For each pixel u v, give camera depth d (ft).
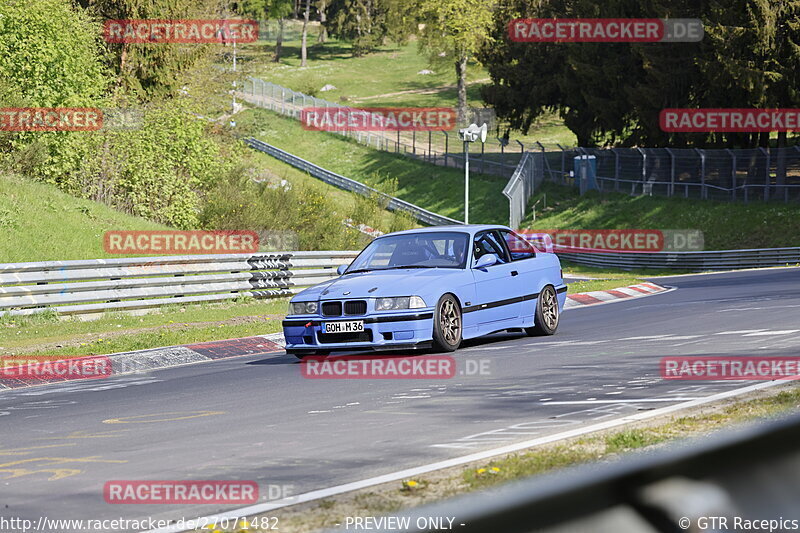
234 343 90.33
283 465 32.71
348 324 68.18
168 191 199.62
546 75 379.35
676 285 167.22
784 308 94.12
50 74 179.42
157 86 254.06
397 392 51.96
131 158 197.98
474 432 37.32
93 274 118.52
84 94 187.52
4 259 133.08
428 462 31.65
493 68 389.80
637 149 325.21
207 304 133.08
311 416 44.96
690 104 311.27
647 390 46.16
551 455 29.32
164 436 41.45
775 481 11.99
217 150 219.61
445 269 73.77
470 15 551.18
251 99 547.08
